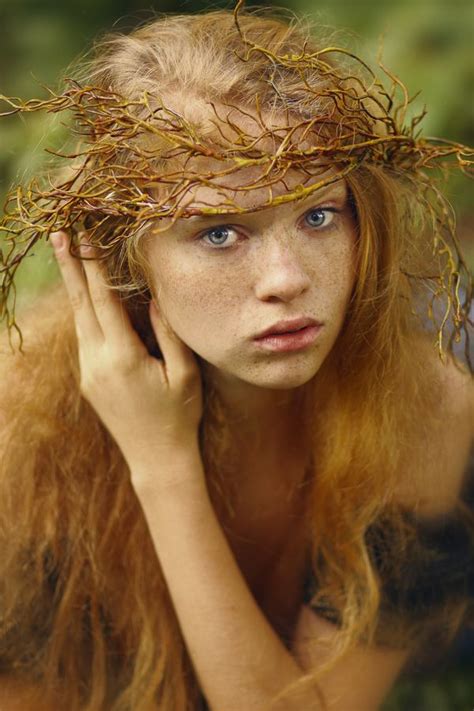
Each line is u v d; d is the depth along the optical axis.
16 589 1.07
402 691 1.18
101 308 0.98
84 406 1.05
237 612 1.00
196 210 0.85
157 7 1.88
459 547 1.10
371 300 0.94
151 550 1.06
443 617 1.11
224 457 1.04
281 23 0.97
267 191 0.85
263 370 0.89
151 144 0.88
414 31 1.69
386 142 0.91
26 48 1.85
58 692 1.09
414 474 1.06
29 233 1.00
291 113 0.88
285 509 1.09
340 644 1.05
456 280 0.94
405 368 1.01
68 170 0.98
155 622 1.07
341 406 1.01
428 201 0.96
